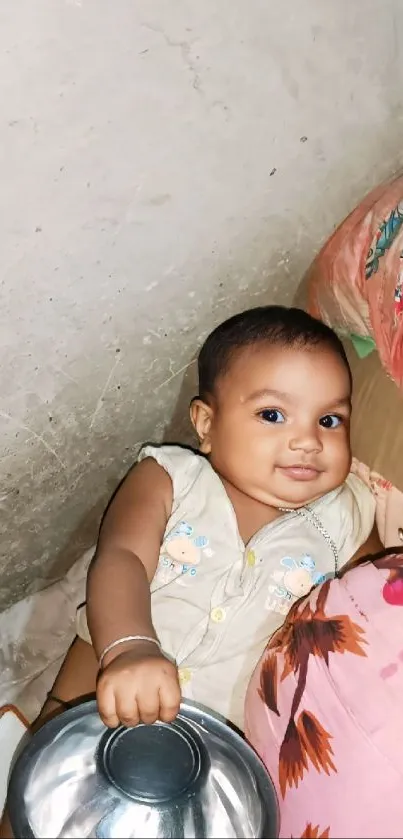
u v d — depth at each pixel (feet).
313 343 3.05
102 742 2.24
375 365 3.12
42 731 2.24
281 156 2.99
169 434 3.56
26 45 2.24
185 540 3.07
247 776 2.19
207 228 2.99
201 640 2.92
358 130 3.12
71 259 2.72
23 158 2.43
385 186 3.17
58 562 3.67
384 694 2.23
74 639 3.35
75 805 2.12
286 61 2.79
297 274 3.38
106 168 2.61
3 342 2.76
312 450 3.01
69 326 2.88
